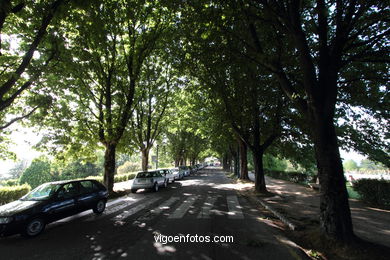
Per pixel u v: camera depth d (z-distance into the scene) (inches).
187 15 303.0
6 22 316.8
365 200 407.5
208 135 832.3
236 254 178.1
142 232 240.4
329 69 207.6
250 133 557.3
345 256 166.4
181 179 1018.1
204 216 309.4
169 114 908.0
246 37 322.7
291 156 675.4
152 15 460.1
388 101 391.5
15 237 230.7
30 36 334.3
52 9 246.2
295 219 271.4
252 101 458.0
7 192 414.3
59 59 357.7
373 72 325.1
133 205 399.5
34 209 239.1
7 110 413.7
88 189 328.5
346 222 184.9
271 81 429.7
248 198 468.8
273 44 324.8
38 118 441.7
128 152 639.1
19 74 239.8
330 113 200.8
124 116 519.5
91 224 275.7
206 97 618.2
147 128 803.4
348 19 202.2
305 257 169.0
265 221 281.1
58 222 285.6
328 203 191.5
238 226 258.5
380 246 178.5
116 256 179.2
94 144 541.6
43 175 1571.1
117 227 261.3
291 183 772.0
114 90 548.7
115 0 363.3
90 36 401.4
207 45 299.6
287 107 480.7
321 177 200.2
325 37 215.0
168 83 743.1
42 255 183.8
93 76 514.3
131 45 496.4
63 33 369.1
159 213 331.6
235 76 434.9
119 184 780.6
